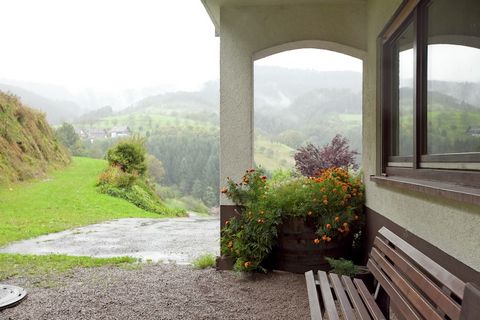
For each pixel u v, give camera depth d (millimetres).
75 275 4688
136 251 6324
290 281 4281
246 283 4270
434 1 2740
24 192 13531
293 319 3309
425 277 1826
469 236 2004
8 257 5598
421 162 2900
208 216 14625
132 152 16547
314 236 4465
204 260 5055
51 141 18891
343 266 3752
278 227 4535
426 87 2889
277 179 5379
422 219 2699
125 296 3914
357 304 2285
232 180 4980
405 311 1908
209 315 3414
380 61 4055
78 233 8352
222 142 5000
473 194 1799
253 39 4988
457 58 2406
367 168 4594
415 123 2945
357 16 4844
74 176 17062
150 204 14969
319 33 4898
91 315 3422
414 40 2980
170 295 3934
